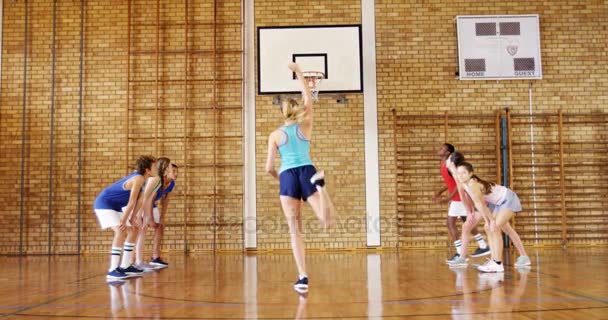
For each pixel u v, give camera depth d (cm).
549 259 662
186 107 905
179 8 927
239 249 882
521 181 890
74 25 925
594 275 488
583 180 893
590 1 921
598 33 917
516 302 334
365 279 478
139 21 925
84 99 912
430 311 304
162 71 918
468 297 359
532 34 912
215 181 893
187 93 915
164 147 904
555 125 902
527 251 802
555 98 907
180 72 917
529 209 882
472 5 921
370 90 906
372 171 891
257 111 908
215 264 659
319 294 383
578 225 884
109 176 899
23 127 904
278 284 450
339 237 881
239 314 303
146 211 588
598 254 738
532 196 886
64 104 911
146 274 544
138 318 293
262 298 366
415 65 912
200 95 914
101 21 925
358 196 888
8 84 914
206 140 905
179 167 898
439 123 901
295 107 393
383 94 906
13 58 919
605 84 909
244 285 444
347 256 766
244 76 916
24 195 895
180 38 923
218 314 303
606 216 884
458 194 638
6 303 355
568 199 888
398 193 887
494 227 519
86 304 347
